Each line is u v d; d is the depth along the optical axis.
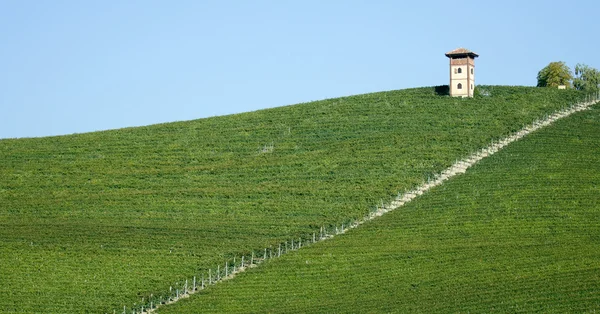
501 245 164.62
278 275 159.50
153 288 155.88
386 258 163.12
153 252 172.88
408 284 150.12
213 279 160.38
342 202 194.38
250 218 190.25
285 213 191.38
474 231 173.38
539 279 145.75
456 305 137.50
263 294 151.50
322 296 148.62
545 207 181.62
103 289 156.00
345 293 149.00
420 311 136.12
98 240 180.25
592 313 129.62
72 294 154.50
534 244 163.88
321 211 190.50
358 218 184.88
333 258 165.38
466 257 159.75
